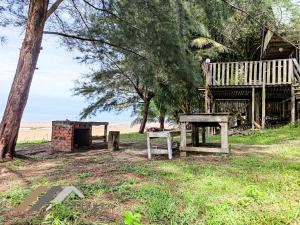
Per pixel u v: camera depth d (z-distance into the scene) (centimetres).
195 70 1191
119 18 1044
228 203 388
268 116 2144
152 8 995
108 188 464
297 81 1442
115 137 1045
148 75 1122
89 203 399
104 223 333
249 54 2469
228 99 2002
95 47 1148
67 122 1041
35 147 1200
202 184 487
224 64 1586
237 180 511
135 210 369
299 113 1723
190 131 951
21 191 484
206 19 1053
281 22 1252
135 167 638
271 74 1595
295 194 428
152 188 452
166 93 1931
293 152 858
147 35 1032
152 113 2511
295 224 327
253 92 1545
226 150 782
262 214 351
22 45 866
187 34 1102
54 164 767
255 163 681
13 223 346
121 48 1093
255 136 1296
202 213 363
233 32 2130
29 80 859
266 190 445
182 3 1007
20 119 852
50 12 905
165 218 346
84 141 1155
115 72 1859
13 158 827
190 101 2128
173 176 545
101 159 829
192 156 816
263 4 1034
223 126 786
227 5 1031
